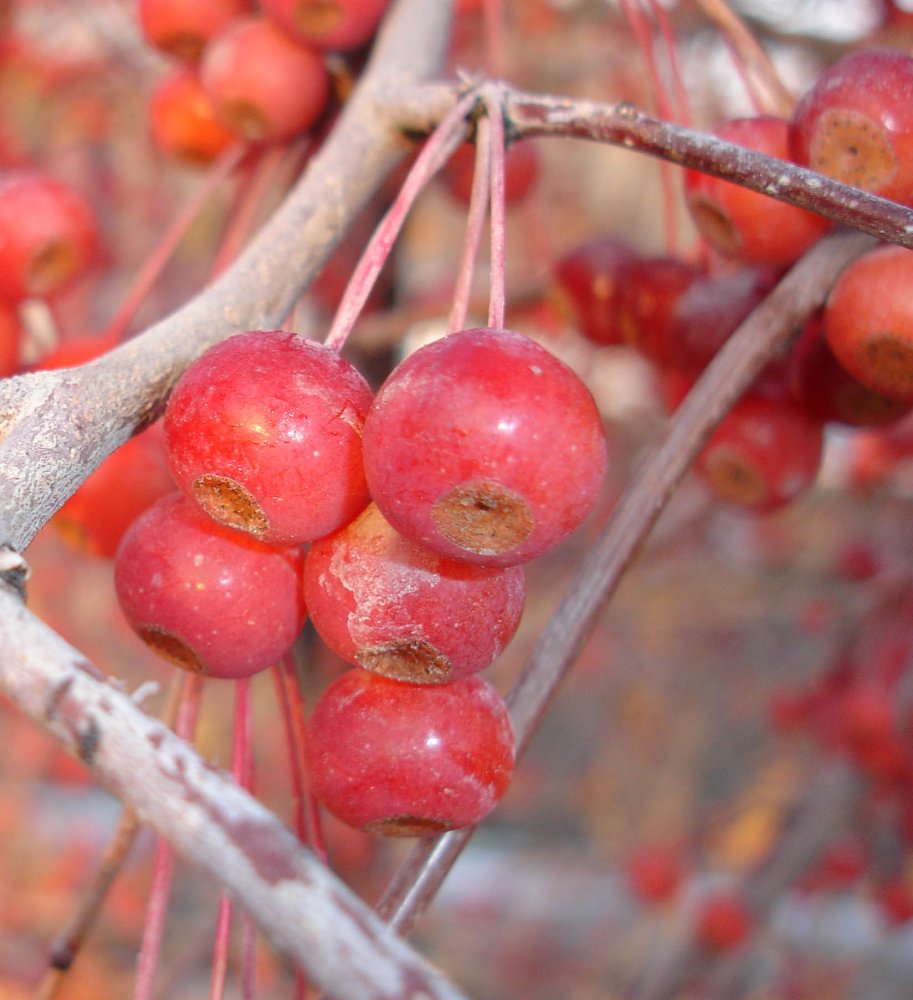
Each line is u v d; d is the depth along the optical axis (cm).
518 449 8
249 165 13
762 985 26
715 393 10
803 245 10
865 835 22
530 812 42
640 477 10
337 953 6
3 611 7
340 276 16
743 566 29
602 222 36
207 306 9
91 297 32
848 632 20
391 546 8
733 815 27
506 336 8
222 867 7
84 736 7
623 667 37
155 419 9
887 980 28
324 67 12
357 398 8
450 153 9
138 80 29
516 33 25
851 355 10
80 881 32
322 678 16
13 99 28
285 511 8
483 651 9
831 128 10
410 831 9
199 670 9
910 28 19
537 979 35
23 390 8
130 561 9
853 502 26
